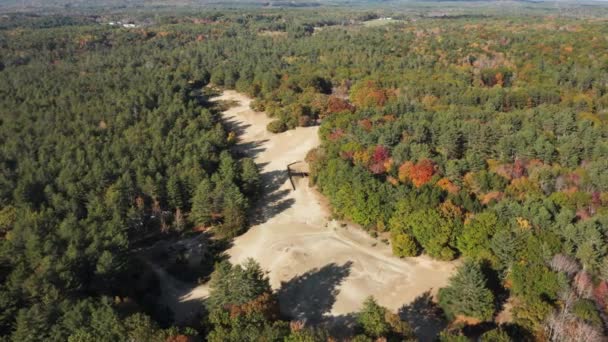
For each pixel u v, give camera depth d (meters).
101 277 79.00
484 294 74.12
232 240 104.75
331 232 106.75
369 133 132.00
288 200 123.25
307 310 82.88
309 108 181.38
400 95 180.50
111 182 108.31
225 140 152.50
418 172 108.50
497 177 104.19
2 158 118.31
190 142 134.50
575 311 67.62
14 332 65.19
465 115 148.50
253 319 66.50
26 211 93.19
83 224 89.25
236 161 131.88
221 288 72.69
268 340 59.47
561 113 139.88
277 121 175.50
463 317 76.25
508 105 166.75
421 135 130.75
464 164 110.75
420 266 93.06
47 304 68.06
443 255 91.06
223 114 194.88
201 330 67.62
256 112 194.38
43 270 74.00
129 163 114.56
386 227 103.12
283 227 109.62
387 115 154.00
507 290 81.38
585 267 78.38
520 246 81.69
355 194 103.88
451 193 100.00
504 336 60.88
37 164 114.12
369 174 108.94
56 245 81.56
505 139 120.94
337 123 151.38
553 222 86.81
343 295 86.25
